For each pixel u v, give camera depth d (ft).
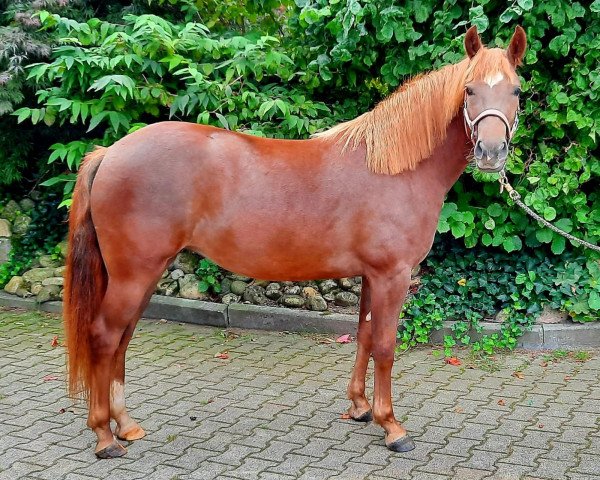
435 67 14.79
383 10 14.52
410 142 9.61
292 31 17.44
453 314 15.28
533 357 14.21
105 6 21.02
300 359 14.17
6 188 21.42
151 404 11.82
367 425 10.94
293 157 9.75
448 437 10.46
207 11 19.70
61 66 16.06
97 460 9.71
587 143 15.01
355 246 9.73
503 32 14.40
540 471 9.34
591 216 15.57
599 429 10.67
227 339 15.55
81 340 9.52
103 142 17.16
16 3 19.62
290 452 9.97
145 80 16.63
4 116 19.57
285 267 9.85
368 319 10.85
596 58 14.28
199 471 9.39
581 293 14.97
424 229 9.84
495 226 15.87
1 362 14.01
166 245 9.43
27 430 10.73
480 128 8.75
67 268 9.62
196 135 9.57
